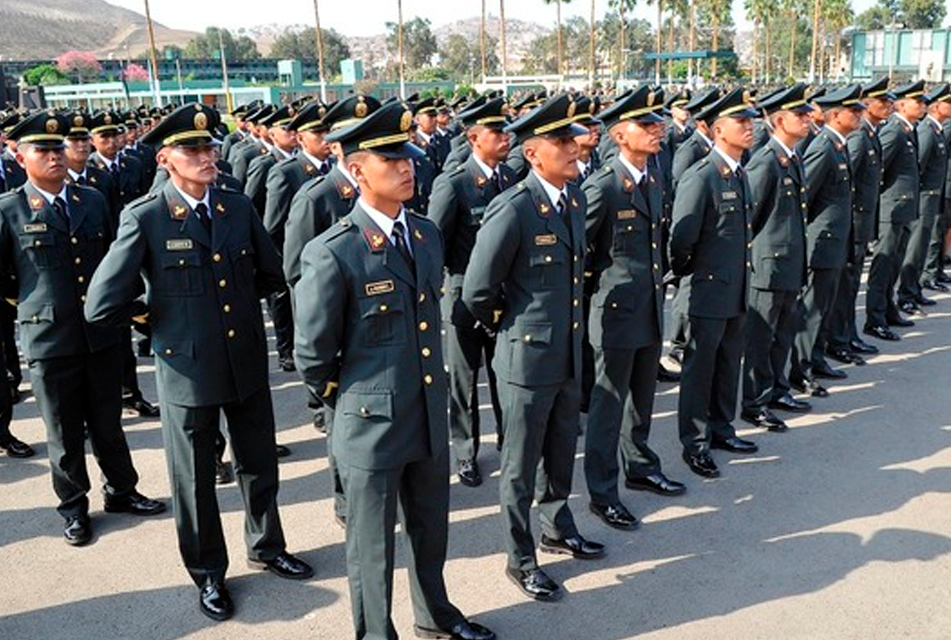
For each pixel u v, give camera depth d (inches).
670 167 365.7
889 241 313.9
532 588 164.7
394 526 139.4
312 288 131.0
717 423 229.0
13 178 348.5
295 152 314.5
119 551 187.0
